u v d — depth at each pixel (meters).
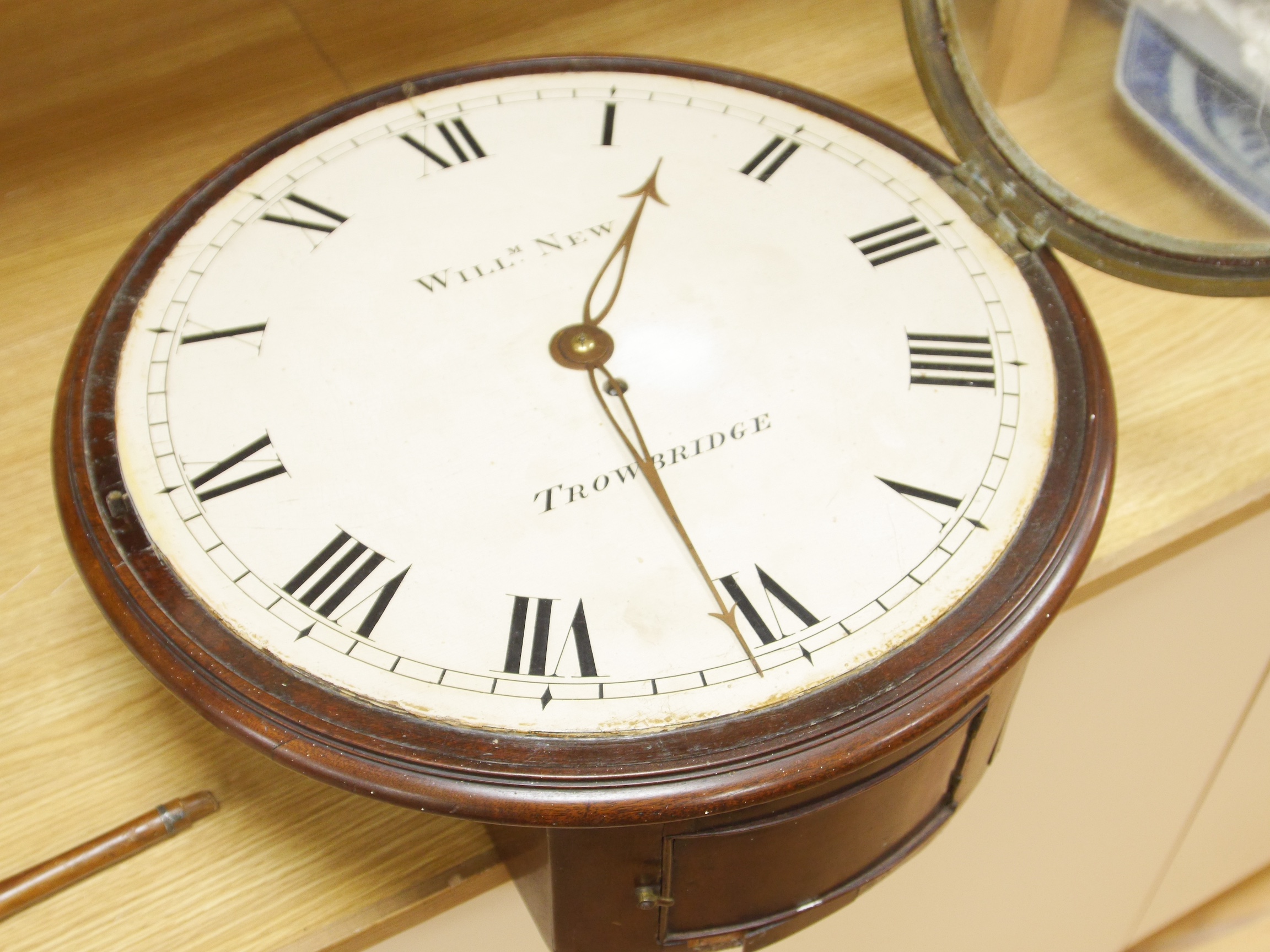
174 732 0.70
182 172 0.88
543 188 0.72
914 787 0.64
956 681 0.58
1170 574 0.82
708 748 0.57
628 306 0.68
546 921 0.66
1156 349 0.82
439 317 0.68
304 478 0.62
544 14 0.96
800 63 0.94
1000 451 0.63
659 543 0.61
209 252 0.69
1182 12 0.68
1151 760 0.98
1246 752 1.04
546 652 0.58
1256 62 0.65
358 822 0.68
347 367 0.66
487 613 0.59
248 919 0.66
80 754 0.69
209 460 0.63
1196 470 0.78
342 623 0.59
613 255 0.70
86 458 0.63
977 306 0.68
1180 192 0.70
